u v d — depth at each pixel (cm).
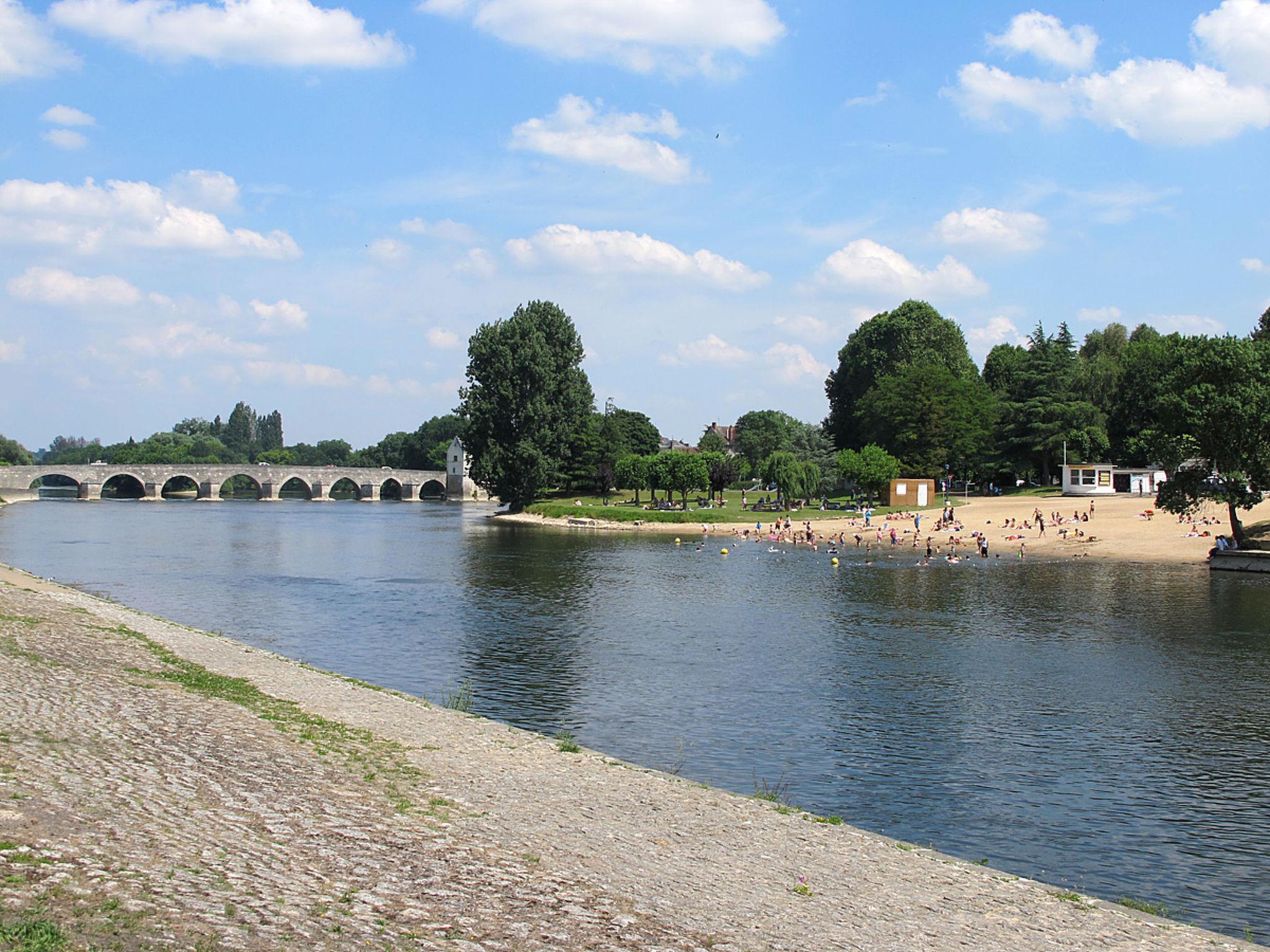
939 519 12056
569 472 18125
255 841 1617
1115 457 15838
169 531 12794
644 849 1795
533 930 1366
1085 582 7012
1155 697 3597
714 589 6900
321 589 6831
